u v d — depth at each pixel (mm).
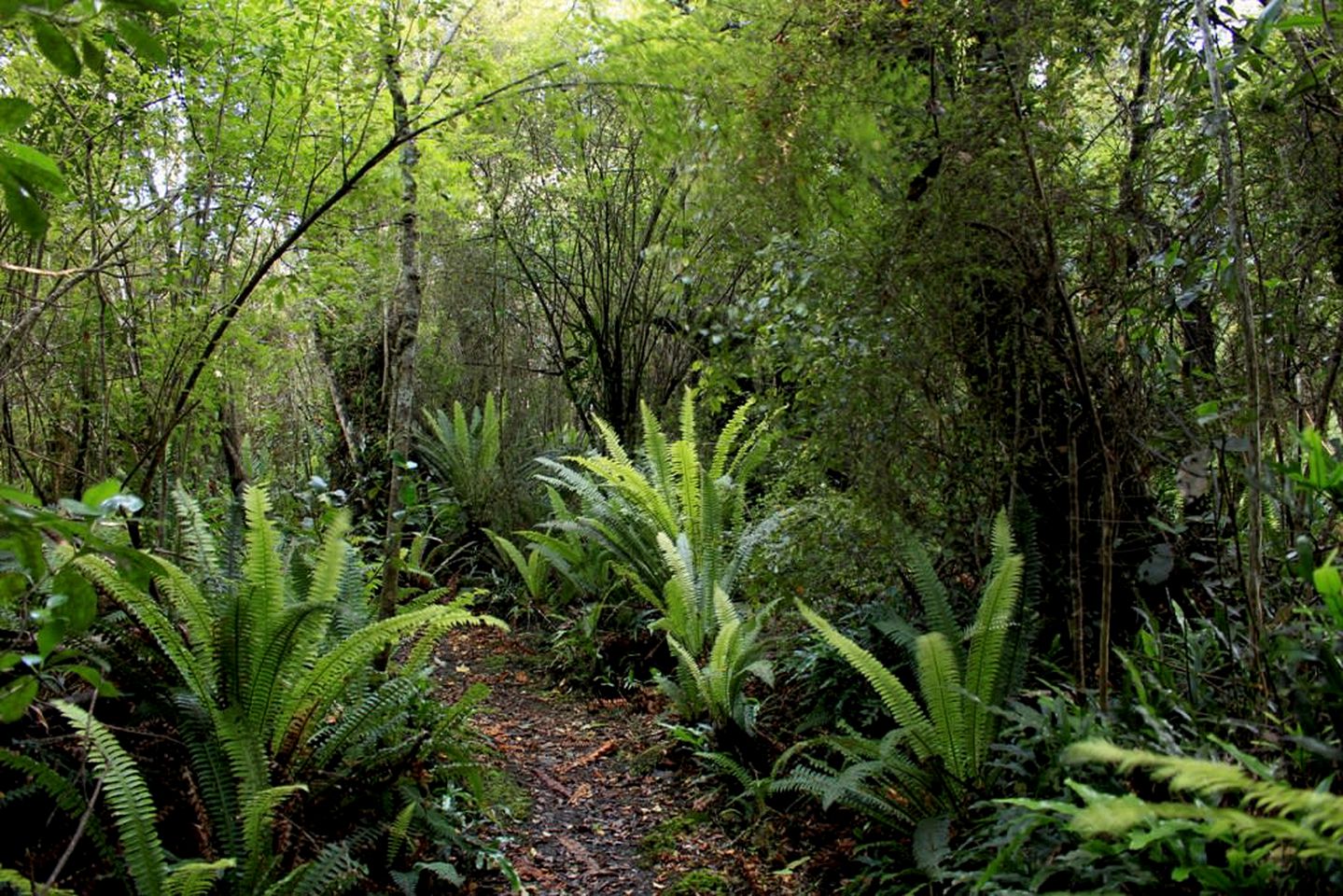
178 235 3639
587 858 3434
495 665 5641
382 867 2992
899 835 3146
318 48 3533
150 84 3369
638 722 4746
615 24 3367
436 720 3598
